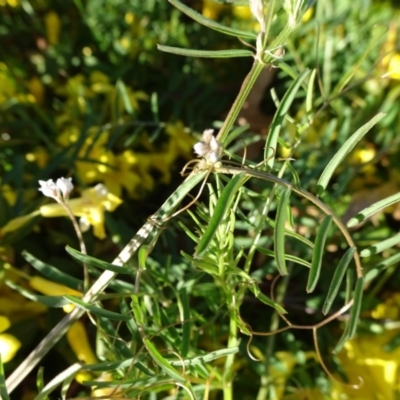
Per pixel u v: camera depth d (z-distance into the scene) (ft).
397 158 1.13
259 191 0.98
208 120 1.22
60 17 1.42
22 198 0.92
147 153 1.17
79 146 0.99
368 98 1.16
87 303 0.56
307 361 0.89
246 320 0.91
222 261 0.60
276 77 1.27
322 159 1.02
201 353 0.70
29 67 1.34
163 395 0.77
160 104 1.20
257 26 1.34
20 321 0.84
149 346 0.55
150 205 1.11
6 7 1.43
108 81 1.26
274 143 0.57
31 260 0.69
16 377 0.63
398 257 0.59
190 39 1.34
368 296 0.93
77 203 0.82
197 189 1.00
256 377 0.84
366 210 0.53
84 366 0.61
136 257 0.84
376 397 0.87
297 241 0.90
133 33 1.37
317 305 0.91
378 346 0.90
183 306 0.70
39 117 1.21
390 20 1.30
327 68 1.13
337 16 1.26
